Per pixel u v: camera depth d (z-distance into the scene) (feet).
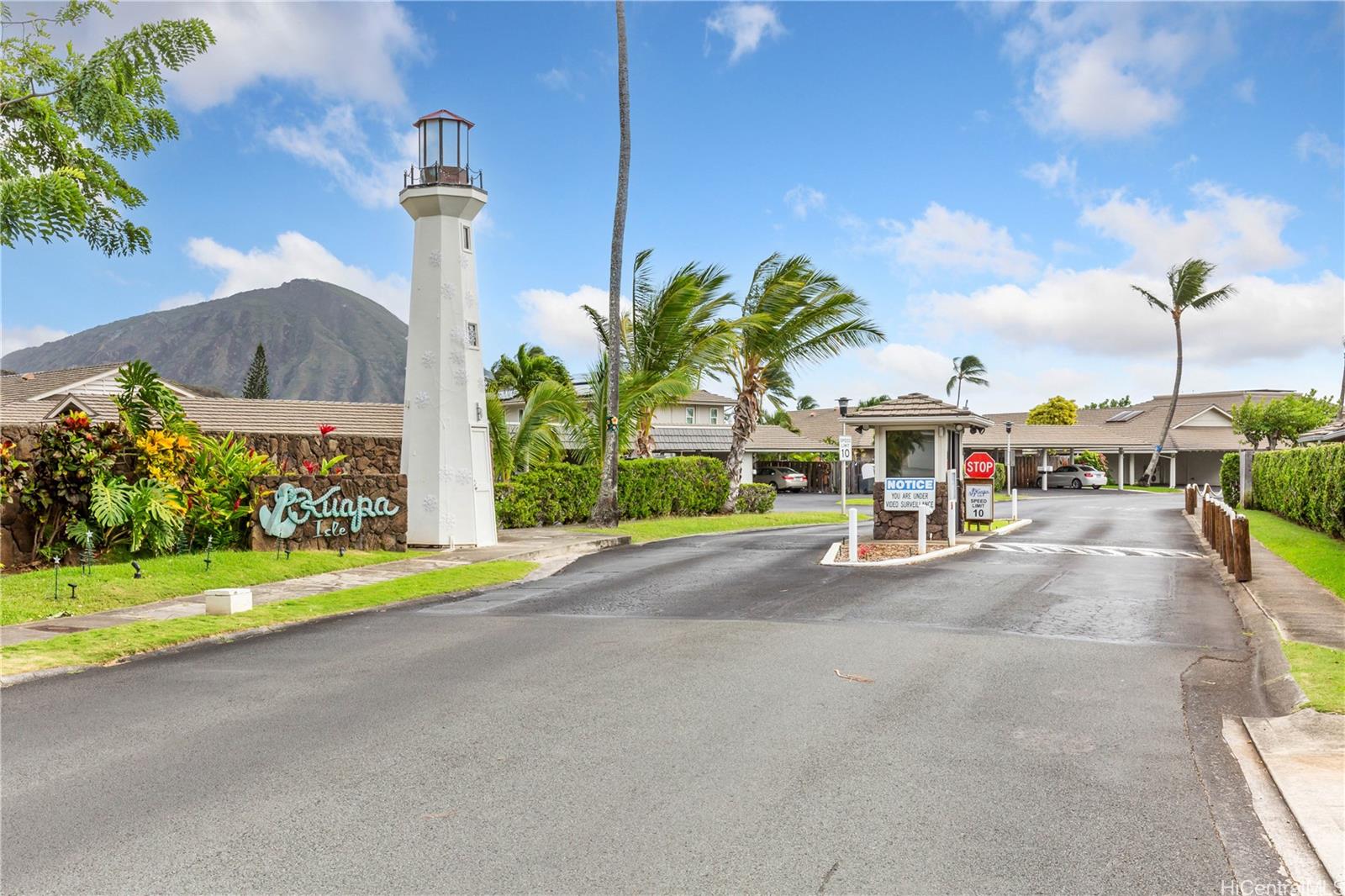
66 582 40.86
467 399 64.39
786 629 34.12
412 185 64.34
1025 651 30.32
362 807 16.74
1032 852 15.03
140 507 48.11
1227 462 121.08
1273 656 29.01
